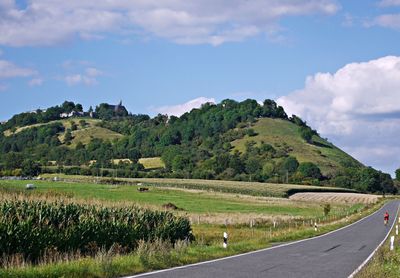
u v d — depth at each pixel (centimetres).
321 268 2125
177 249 2427
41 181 12112
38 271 1522
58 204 2502
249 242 3284
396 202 14950
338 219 7212
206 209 8044
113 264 1797
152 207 3331
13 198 2412
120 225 2636
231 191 13612
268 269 2031
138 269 1842
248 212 7731
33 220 2209
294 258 2502
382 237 4256
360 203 13188
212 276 1761
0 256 1923
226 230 4606
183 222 3253
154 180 15438
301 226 5350
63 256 2091
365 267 2116
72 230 2286
